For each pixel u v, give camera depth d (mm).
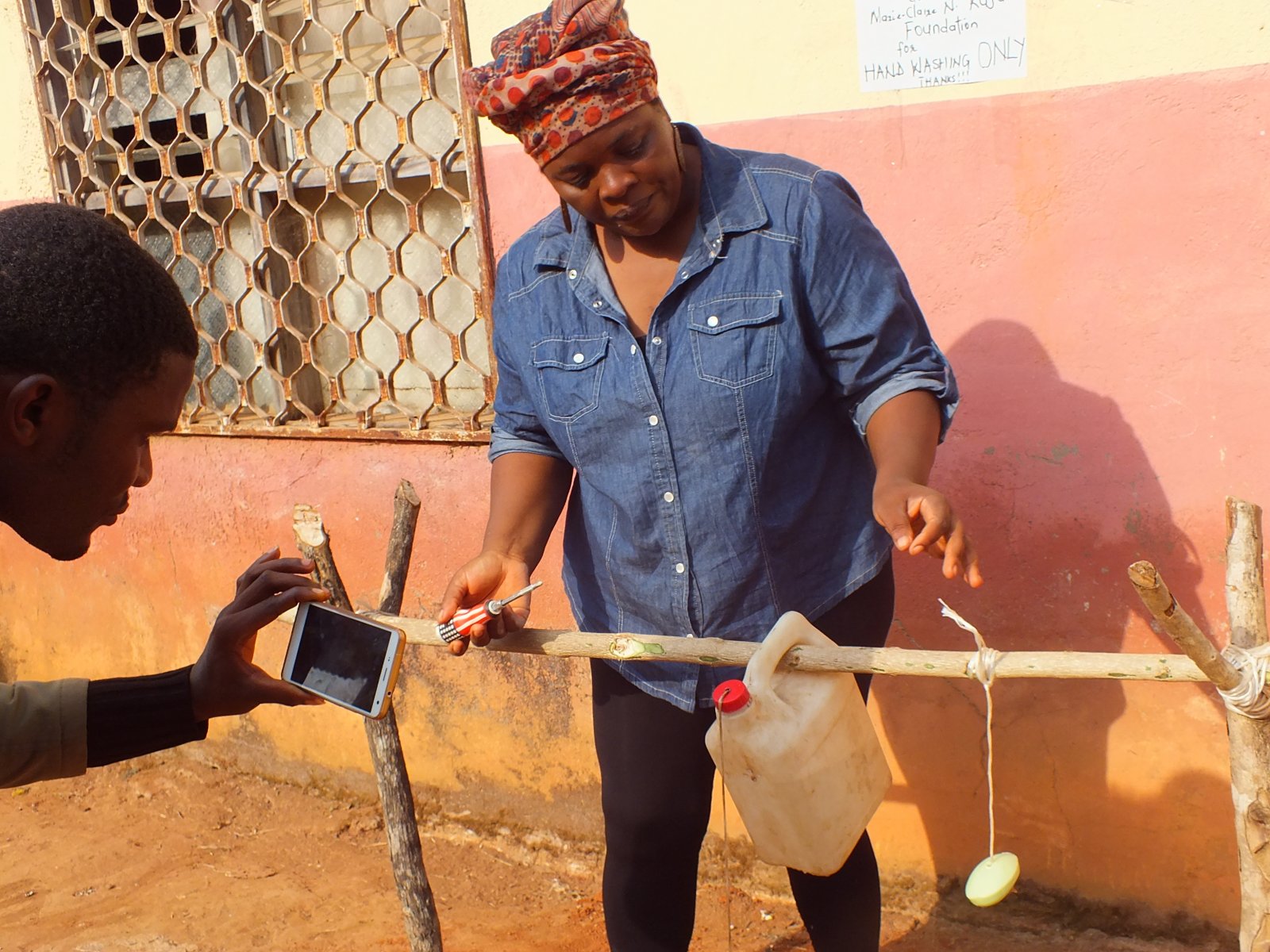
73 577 4449
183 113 3727
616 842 2207
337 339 3822
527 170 3199
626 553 2098
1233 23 2418
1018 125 2641
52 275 1311
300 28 3549
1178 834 2844
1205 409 2596
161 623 4254
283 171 3646
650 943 2236
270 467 3854
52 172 4055
